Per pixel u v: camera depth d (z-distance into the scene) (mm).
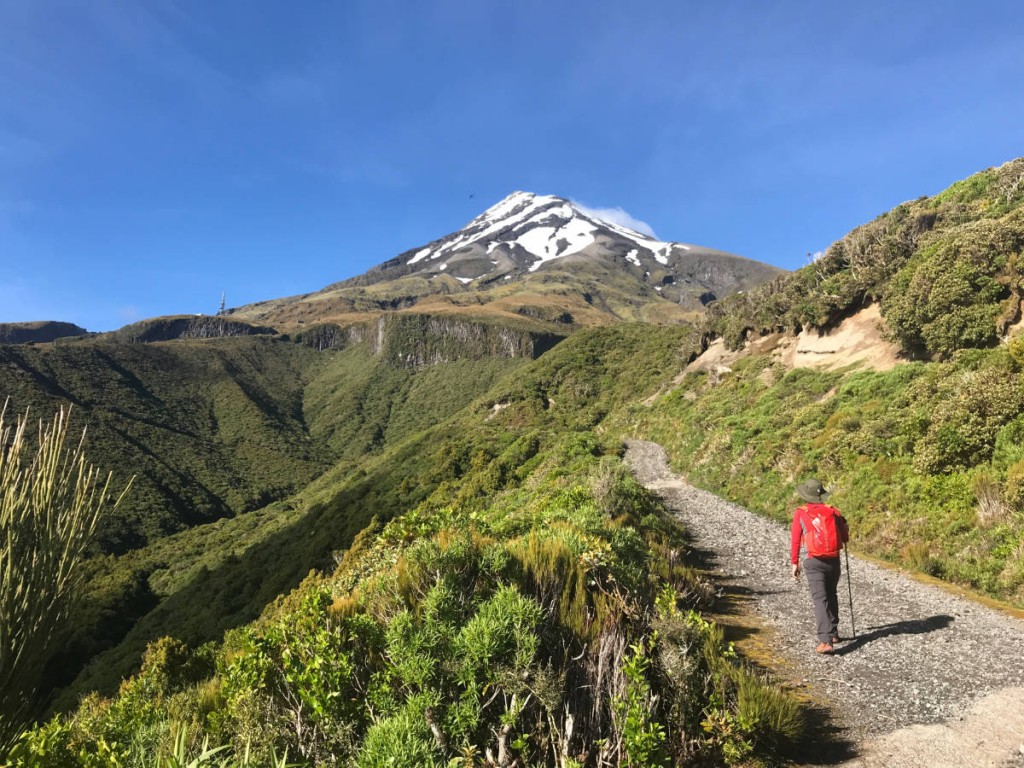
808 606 6910
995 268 16062
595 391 66188
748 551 10273
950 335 16125
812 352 25750
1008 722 3885
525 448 42625
